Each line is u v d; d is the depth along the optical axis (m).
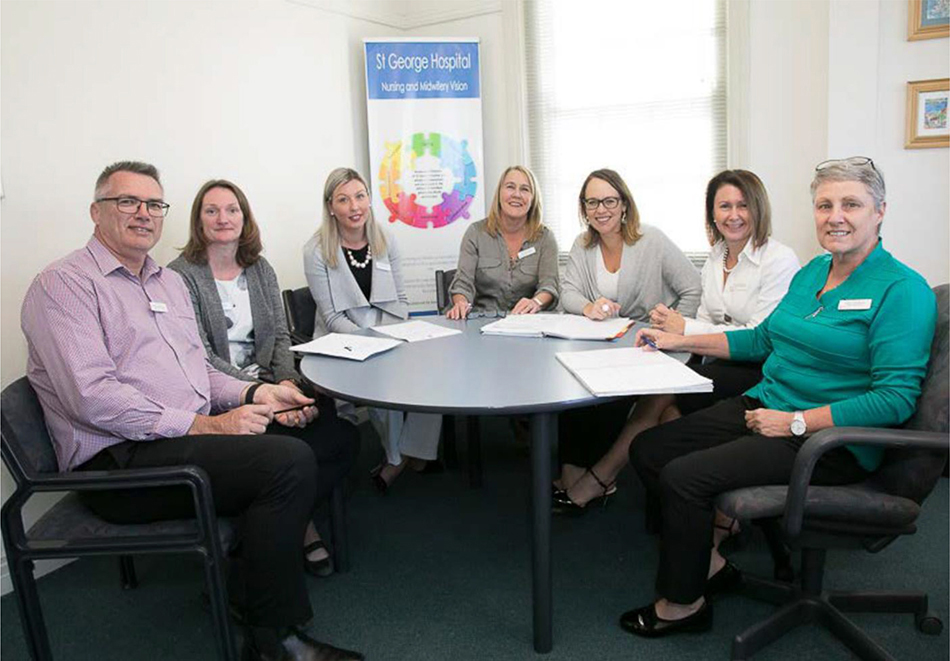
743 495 1.54
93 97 2.46
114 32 2.53
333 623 1.91
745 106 3.41
